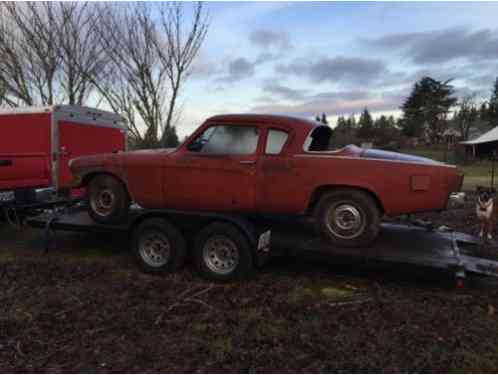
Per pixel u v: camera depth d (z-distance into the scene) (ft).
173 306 13.32
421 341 11.01
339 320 12.28
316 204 15.10
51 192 24.22
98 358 10.25
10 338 11.28
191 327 11.87
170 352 10.51
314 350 10.55
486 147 110.63
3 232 24.25
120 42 44.04
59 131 25.05
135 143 46.37
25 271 16.84
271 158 14.94
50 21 43.86
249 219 16.44
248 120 15.43
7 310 13.08
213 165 15.51
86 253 19.79
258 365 9.89
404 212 14.11
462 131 195.21
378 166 14.01
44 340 11.16
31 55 44.39
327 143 17.15
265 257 15.93
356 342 10.93
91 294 14.35
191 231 16.81
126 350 10.62
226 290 14.75
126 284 15.37
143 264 16.60
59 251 20.16
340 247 14.83
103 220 17.83
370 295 14.37
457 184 14.06
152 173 16.44
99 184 17.81
